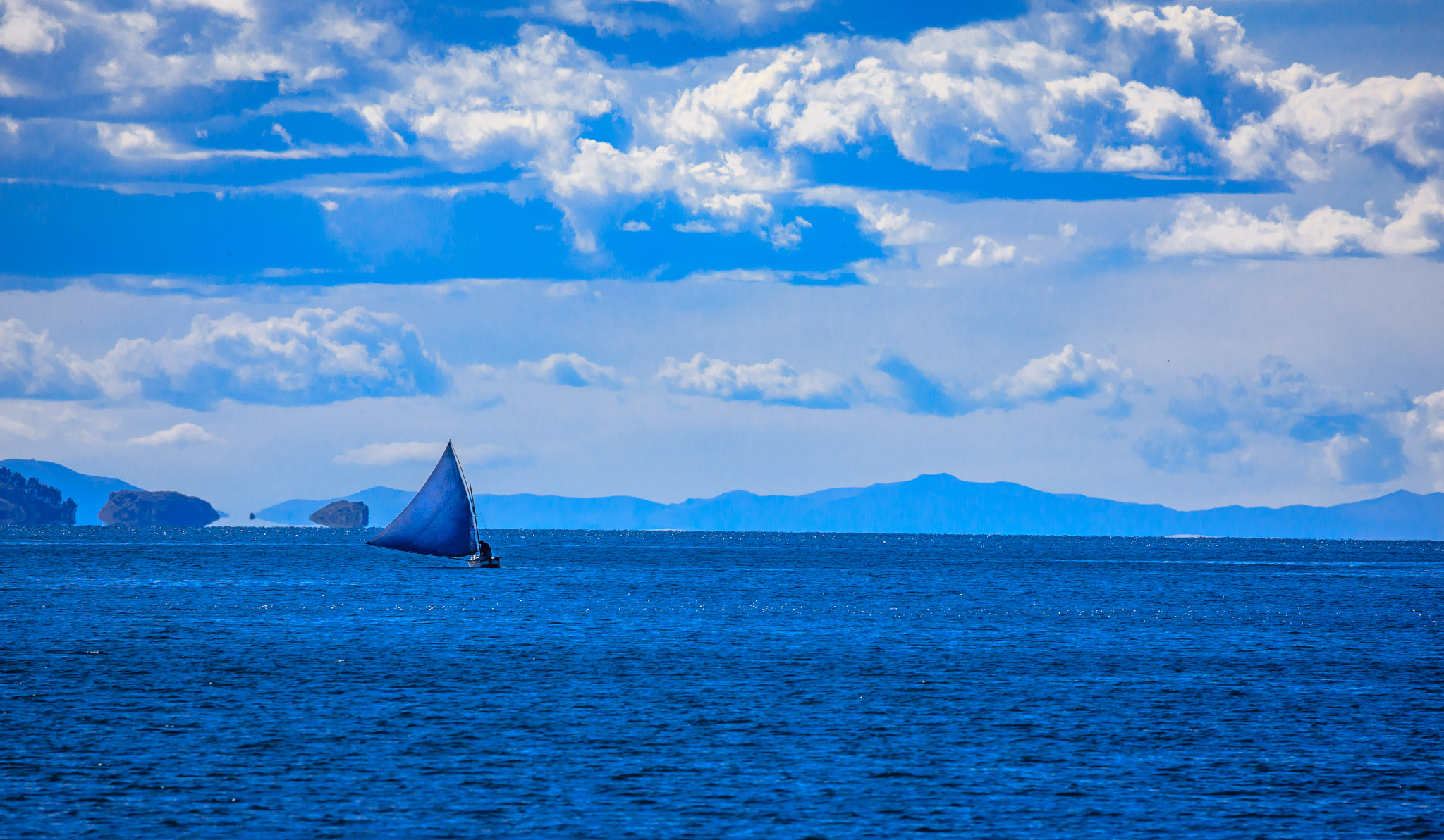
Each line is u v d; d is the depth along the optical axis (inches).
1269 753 5068.9
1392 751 5128.0
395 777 4594.0
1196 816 4220.0
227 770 4643.2
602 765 4795.8
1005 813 4247.0
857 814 4220.0
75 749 4906.5
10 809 4133.9
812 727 5506.9
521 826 4067.4
